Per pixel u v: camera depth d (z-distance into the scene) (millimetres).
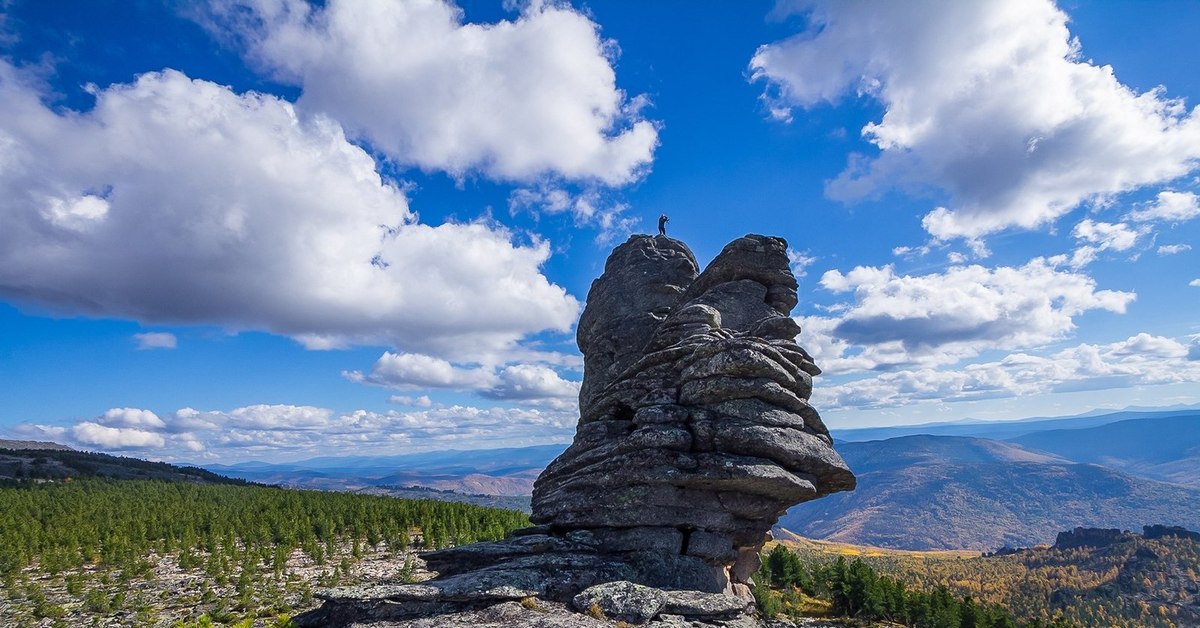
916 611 98000
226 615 39625
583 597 30969
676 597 32219
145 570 55281
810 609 103438
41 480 146250
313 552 64375
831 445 40781
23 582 52906
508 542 37688
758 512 39281
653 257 59094
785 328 44406
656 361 44250
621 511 37562
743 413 38594
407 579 52500
